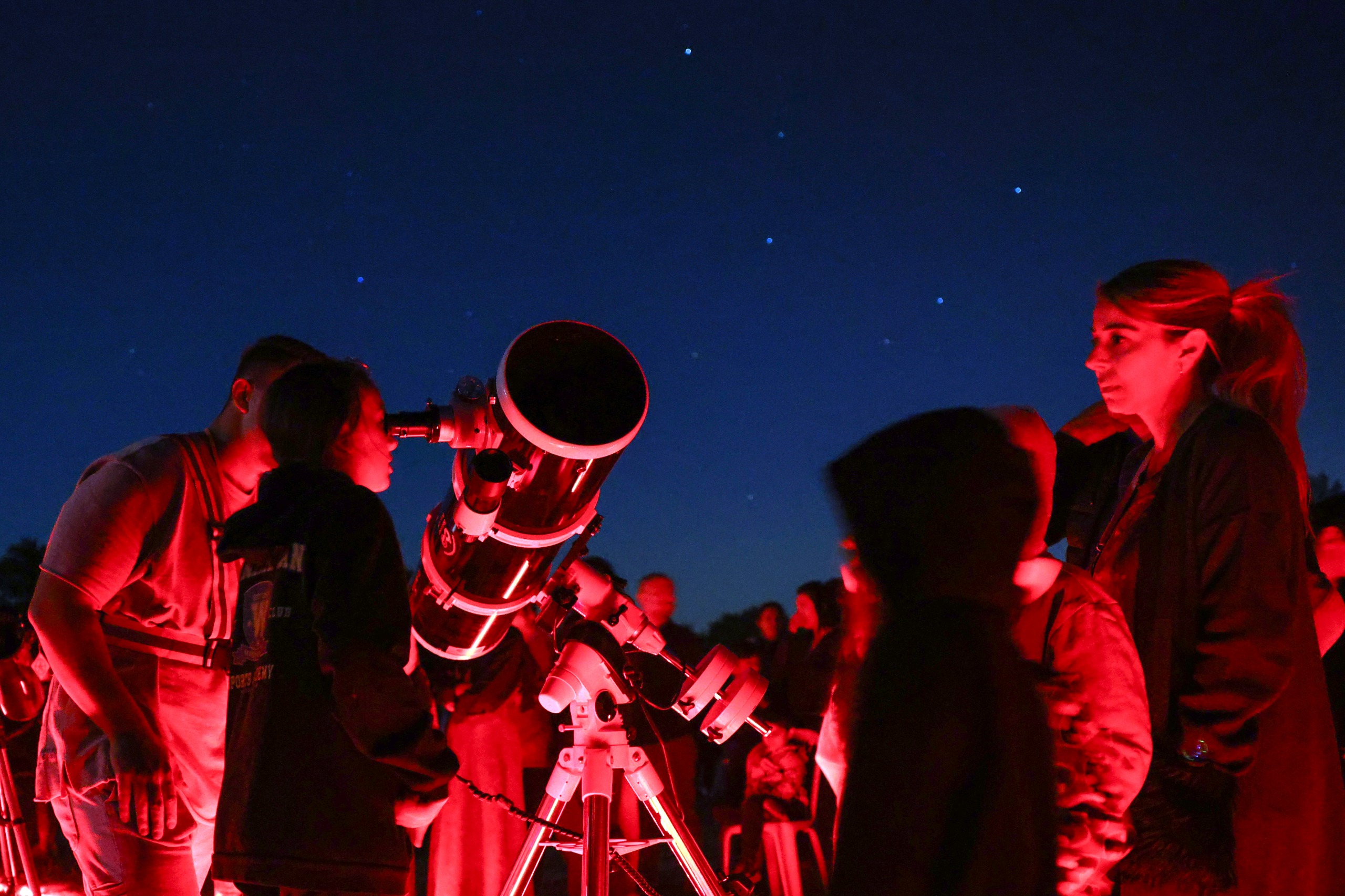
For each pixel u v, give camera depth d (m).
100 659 2.34
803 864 5.30
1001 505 1.29
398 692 1.93
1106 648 1.69
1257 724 1.93
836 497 1.38
